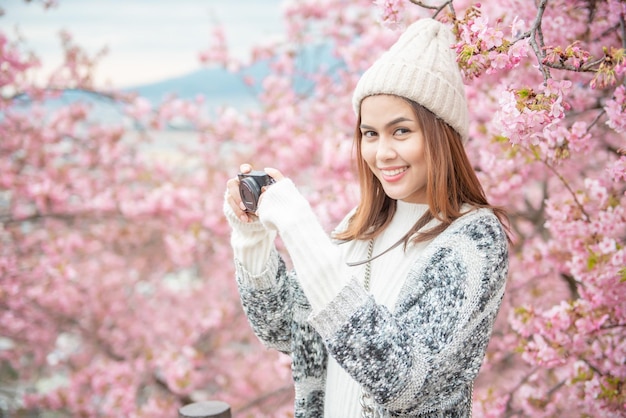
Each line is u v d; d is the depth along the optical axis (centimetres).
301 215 137
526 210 398
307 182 546
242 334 669
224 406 203
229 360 681
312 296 130
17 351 677
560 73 257
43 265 600
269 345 170
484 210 149
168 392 611
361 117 153
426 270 141
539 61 159
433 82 146
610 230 258
